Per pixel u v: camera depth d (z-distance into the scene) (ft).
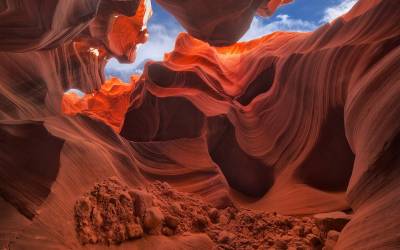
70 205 10.15
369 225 8.84
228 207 15.90
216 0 23.65
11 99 12.44
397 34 13.92
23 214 8.75
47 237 8.70
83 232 9.69
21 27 10.59
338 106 16.38
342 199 15.58
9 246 7.91
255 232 13.62
